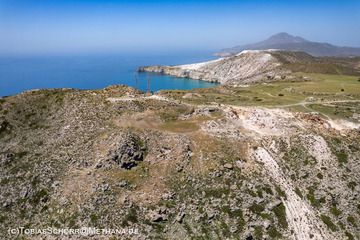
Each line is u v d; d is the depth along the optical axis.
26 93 126.06
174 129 102.69
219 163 90.44
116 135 98.25
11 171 96.31
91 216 80.31
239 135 100.38
